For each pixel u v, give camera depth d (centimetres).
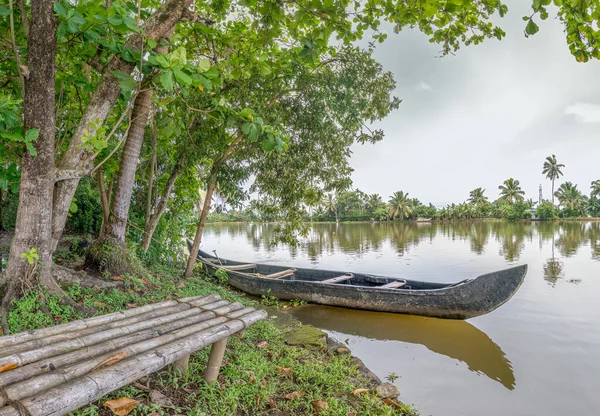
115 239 530
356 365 437
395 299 677
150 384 270
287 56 623
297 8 402
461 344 561
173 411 247
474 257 1617
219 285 857
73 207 464
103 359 199
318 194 766
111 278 491
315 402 314
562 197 8419
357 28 434
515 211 7731
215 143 721
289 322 591
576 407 386
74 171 373
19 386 163
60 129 475
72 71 509
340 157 748
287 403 311
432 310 654
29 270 347
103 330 241
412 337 591
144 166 816
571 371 471
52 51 340
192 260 777
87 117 388
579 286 966
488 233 3431
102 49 412
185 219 961
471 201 8675
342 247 2109
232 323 284
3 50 408
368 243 2381
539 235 3045
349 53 675
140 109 535
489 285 625
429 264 1411
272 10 396
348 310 721
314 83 668
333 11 381
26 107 339
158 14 407
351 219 8300
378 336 593
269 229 4403
